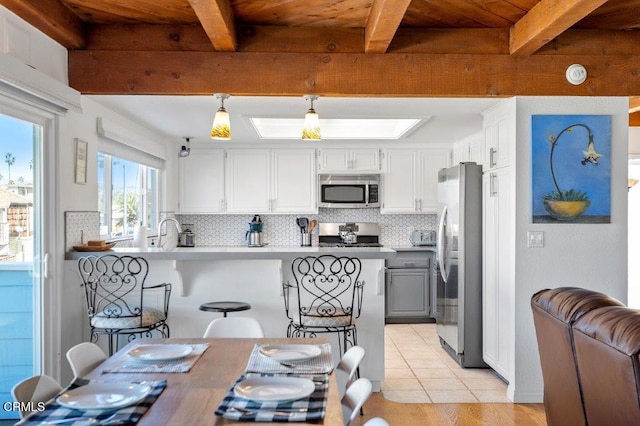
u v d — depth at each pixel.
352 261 3.37
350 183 6.10
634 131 5.41
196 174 6.07
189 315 3.64
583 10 2.62
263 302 3.65
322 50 3.38
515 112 3.51
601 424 1.98
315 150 6.11
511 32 3.40
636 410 1.69
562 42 3.47
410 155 6.12
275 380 1.73
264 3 2.95
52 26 2.91
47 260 3.12
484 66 3.44
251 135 5.45
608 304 2.10
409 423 3.17
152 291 3.64
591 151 3.54
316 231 6.43
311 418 1.44
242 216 6.40
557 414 2.47
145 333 3.62
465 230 4.29
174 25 3.36
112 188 4.38
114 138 4.04
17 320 2.89
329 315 3.19
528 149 3.54
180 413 1.49
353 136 5.88
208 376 1.85
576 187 3.54
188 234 6.23
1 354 2.75
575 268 3.55
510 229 3.62
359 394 1.72
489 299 4.08
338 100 3.71
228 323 2.70
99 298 3.63
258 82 3.37
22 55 2.82
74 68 3.35
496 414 3.32
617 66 3.49
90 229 3.69
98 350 2.17
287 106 3.95
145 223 5.27
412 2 2.95
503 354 3.77
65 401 1.54
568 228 3.56
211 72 3.36
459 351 4.30
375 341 3.64
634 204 6.80
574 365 2.16
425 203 6.11
